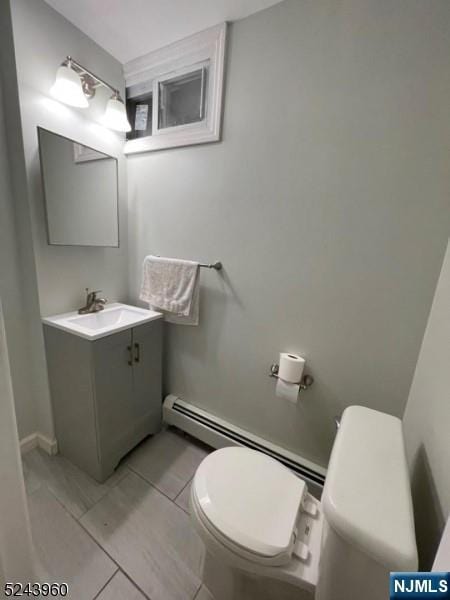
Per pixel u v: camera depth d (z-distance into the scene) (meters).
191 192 1.45
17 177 1.22
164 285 1.54
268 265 1.29
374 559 0.48
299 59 1.06
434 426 0.69
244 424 1.53
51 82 1.23
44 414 1.49
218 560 0.82
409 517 0.51
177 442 1.66
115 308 1.66
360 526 0.49
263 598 0.82
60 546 1.06
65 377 1.32
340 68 0.99
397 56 0.90
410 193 0.95
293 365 1.18
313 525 0.83
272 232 1.25
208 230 1.44
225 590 0.85
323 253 1.15
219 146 1.31
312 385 1.28
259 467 0.96
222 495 0.85
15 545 0.56
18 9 1.07
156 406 1.68
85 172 1.44
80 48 1.32
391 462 0.63
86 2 1.14
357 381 1.17
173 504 1.26
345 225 1.08
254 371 1.44
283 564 0.72
